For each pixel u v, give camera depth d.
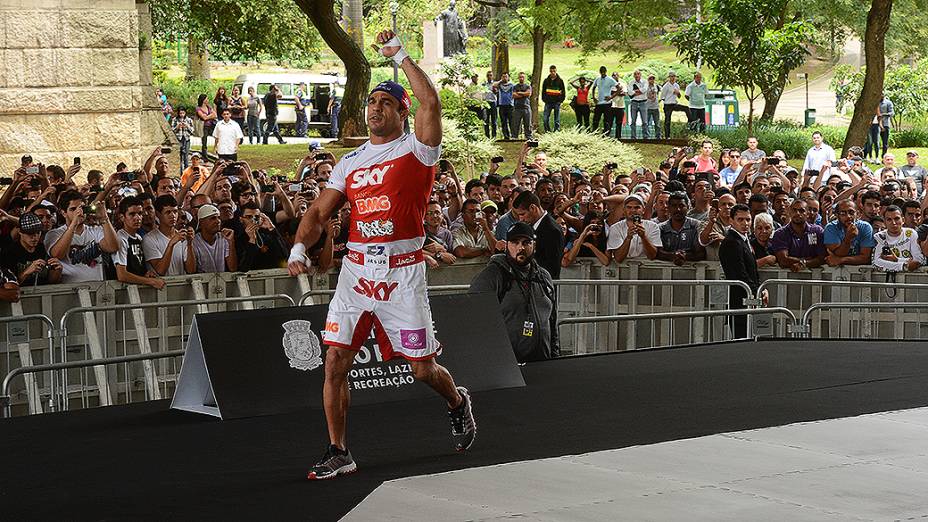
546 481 6.18
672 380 9.39
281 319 8.61
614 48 39.56
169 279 11.50
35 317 9.71
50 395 10.66
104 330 11.16
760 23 30.53
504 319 9.91
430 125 6.49
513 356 9.33
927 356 10.61
